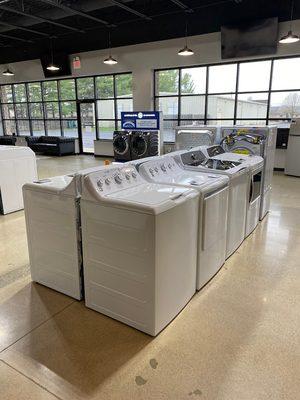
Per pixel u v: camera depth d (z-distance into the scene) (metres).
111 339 1.96
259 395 1.55
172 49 8.48
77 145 11.74
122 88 10.02
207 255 2.51
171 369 1.72
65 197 2.18
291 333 2.00
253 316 2.18
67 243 2.28
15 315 2.19
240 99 8.03
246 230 3.52
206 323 2.11
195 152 3.42
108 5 6.30
